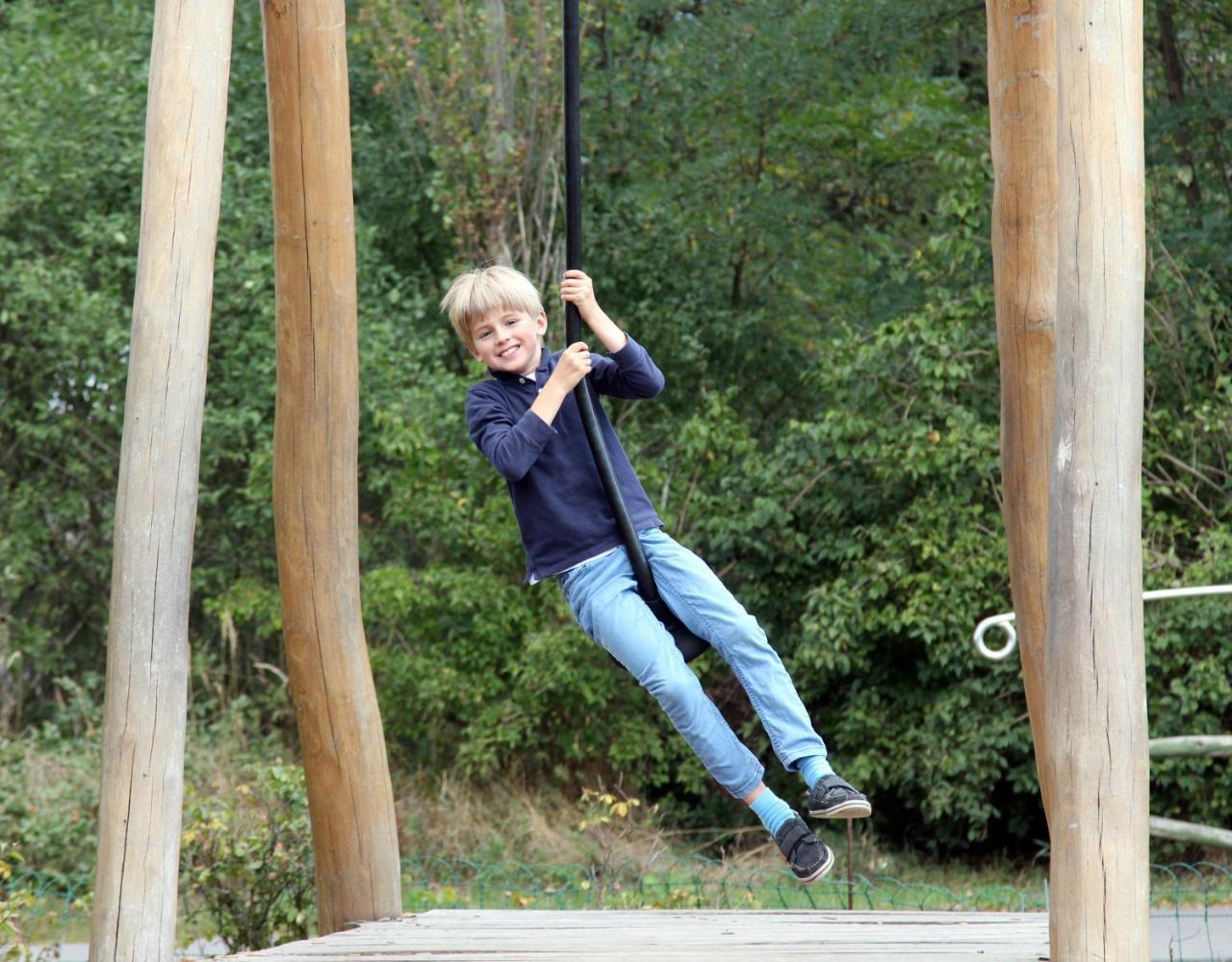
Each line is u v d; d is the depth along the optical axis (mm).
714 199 20938
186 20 4441
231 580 19000
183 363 4340
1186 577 14734
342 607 6641
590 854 14883
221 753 15977
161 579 4281
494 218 17719
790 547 16859
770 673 4996
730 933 5488
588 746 16734
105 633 19453
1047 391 5703
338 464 6574
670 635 5117
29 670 19000
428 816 15969
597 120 20906
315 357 6457
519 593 16672
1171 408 16266
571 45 5090
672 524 17031
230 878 9047
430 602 16422
